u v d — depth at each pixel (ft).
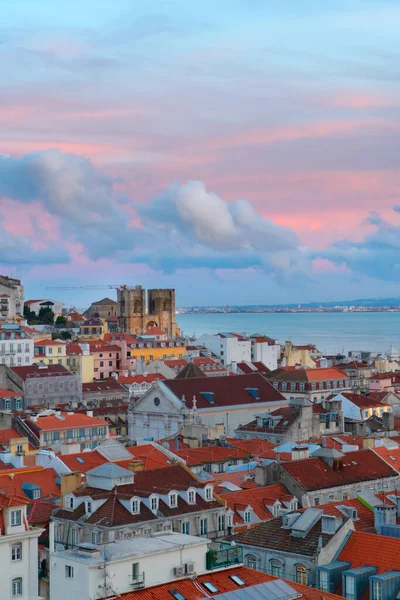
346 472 564.71
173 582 329.72
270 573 395.34
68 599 333.83
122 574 335.47
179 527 481.87
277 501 517.55
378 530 406.41
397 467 590.14
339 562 374.63
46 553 461.37
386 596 343.26
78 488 501.15
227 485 552.82
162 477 511.40
